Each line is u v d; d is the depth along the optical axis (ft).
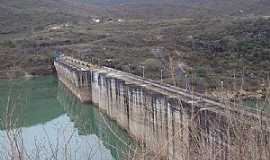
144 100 127.75
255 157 26.43
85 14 625.82
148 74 164.86
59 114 179.93
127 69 205.26
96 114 186.39
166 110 107.04
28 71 310.86
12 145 26.48
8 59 316.60
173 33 285.43
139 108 133.08
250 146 26.84
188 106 84.17
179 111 92.63
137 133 135.64
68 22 522.88
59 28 461.37
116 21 498.28
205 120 70.49
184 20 358.02
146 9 652.48
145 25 403.75
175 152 47.83
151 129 122.01
